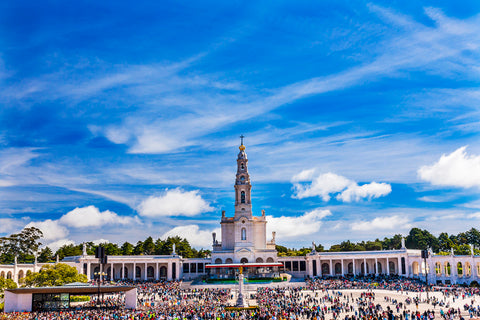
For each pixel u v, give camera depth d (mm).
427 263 166000
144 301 126875
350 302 117062
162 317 86875
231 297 130250
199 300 124750
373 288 146500
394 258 185125
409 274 174000
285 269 192625
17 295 106188
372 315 85688
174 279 185375
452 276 161250
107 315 90125
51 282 134625
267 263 170875
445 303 112500
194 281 175625
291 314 90062
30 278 135375
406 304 111438
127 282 173125
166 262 189375
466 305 101938
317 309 98000
